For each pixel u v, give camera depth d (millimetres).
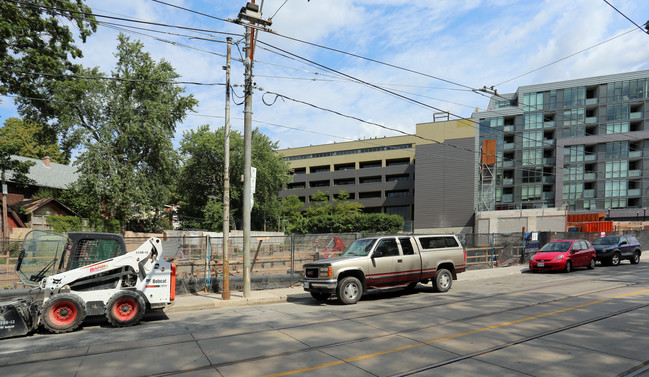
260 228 66625
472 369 5566
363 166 94625
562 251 18438
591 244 21078
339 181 96875
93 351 6773
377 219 72312
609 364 5680
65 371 5754
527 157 68500
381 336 7434
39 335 8109
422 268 12867
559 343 6758
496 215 51844
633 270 18141
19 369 5875
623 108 64562
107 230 36844
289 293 13461
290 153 101938
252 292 13844
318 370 5621
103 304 8914
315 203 88125
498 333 7473
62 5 21906
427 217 70062
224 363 6012
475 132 69625
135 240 13711
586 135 66250
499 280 16125
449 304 10711
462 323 8344
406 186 86375
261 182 57125
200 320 9406
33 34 22578
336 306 11078
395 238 12695
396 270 12297
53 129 34188
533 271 19000
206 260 14227
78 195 42000
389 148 90375
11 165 31109
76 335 8055
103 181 35500
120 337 7789
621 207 63719
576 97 66875
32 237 9031
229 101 13070
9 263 12586
